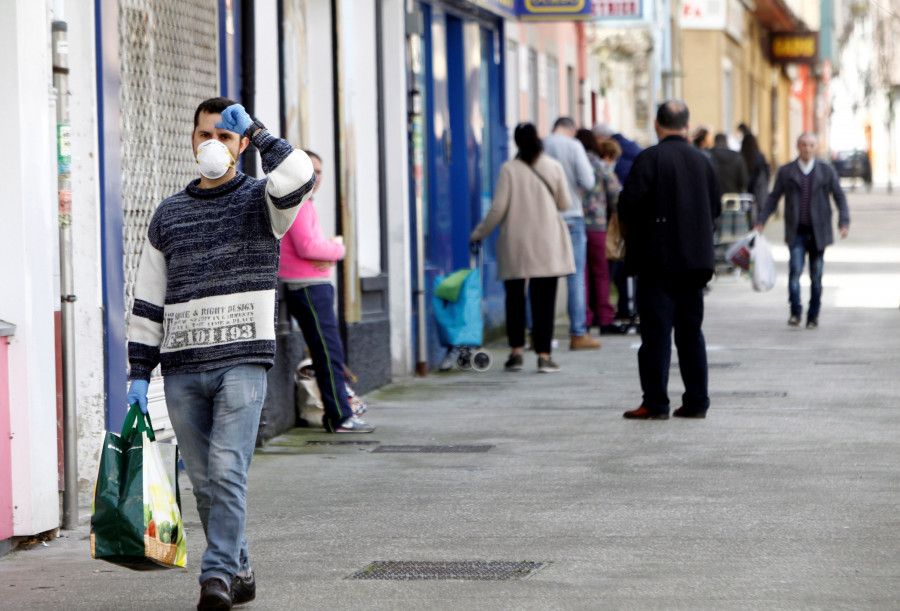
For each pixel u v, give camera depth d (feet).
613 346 133.39
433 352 119.96
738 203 200.03
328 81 100.78
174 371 47.47
